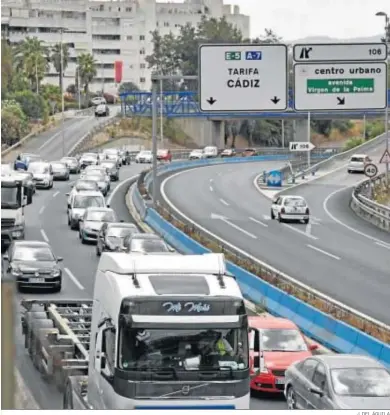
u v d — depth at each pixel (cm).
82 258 7762
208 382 2516
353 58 5862
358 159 17500
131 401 2478
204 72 6062
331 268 7444
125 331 2508
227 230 9719
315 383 3188
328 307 5572
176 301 2541
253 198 13362
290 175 16950
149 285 2586
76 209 9525
